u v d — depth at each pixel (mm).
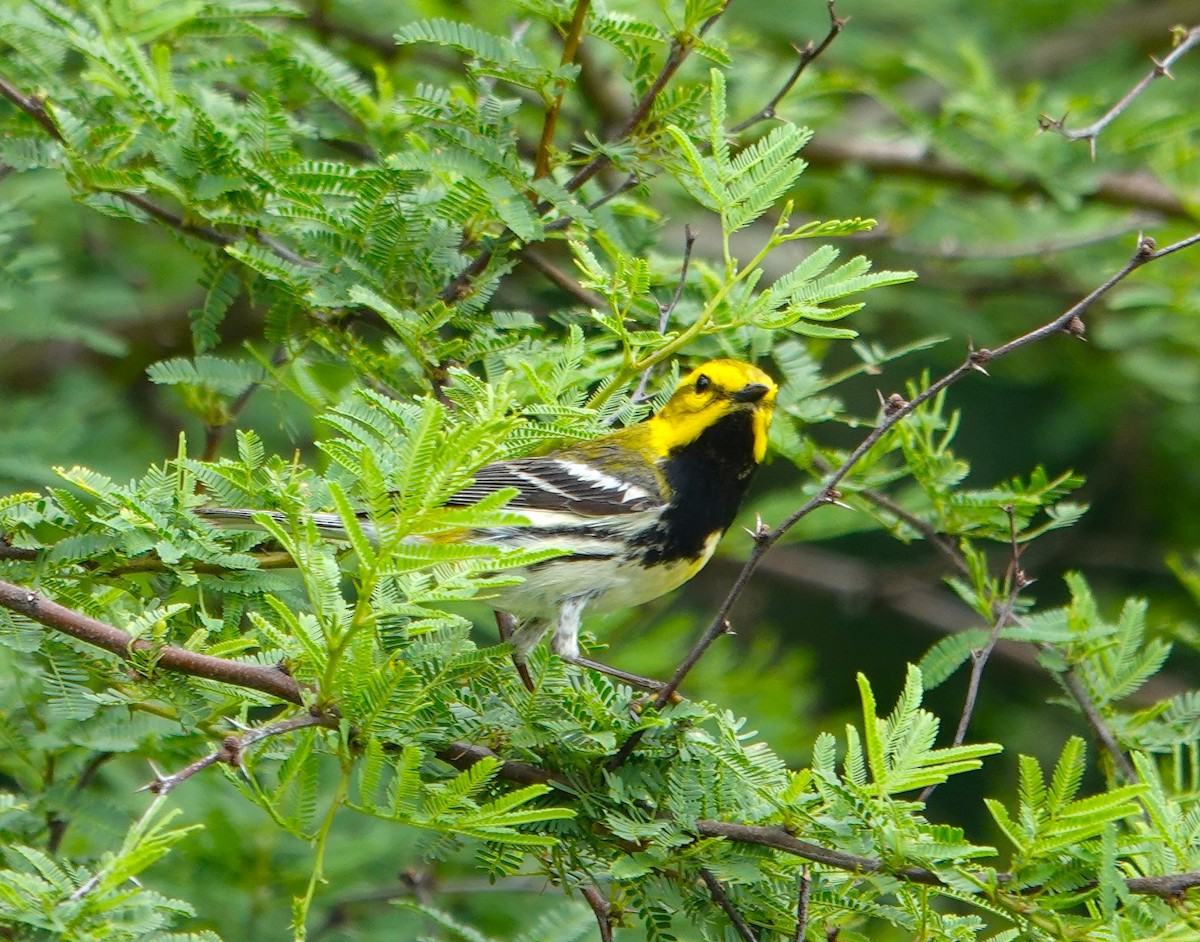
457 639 8305
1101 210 17234
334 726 7508
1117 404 18578
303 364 10883
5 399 14727
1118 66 18969
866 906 8391
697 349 12414
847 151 16641
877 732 7527
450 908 12773
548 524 10703
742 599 18656
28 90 11266
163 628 8070
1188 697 10992
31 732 10039
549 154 10531
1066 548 19047
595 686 8922
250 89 12492
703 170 8312
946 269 17938
